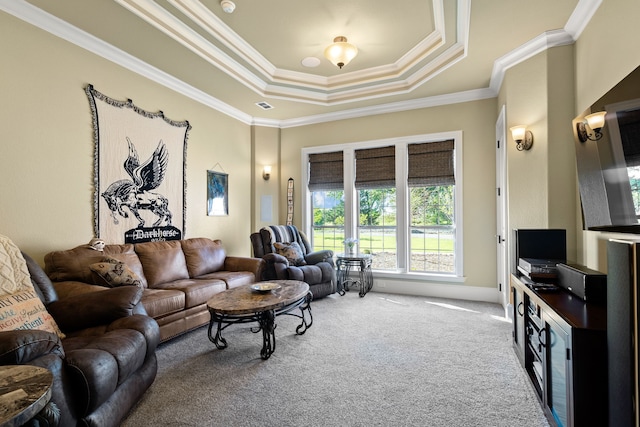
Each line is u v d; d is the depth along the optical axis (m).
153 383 2.21
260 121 5.47
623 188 1.68
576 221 2.83
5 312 1.65
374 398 2.01
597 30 2.42
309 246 5.12
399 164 4.82
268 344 2.58
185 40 3.14
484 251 4.30
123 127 3.37
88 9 2.60
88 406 1.48
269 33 3.31
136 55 3.36
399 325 3.35
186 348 2.81
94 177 3.10
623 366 1.17
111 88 3.25
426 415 1.84
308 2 2.81
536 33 2.90
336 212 5.36
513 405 1.93
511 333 3.09
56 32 2.77
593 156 2.02
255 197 5.42
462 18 2.84
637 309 1.09
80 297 2.12
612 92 1.77
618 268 1.20
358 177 5.14
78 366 1.48
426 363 2.48
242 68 3.90
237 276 3.75
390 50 3.68
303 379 2.26
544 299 1.87
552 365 1.73
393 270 4.88
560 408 1.60
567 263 2.32
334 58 3.48
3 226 2.47
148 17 2.76
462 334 3.08
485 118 4.30
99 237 3.14
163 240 3.83
